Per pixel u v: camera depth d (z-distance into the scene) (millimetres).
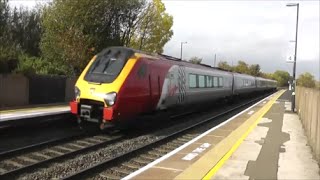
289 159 11508
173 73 20531
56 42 32312
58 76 32094
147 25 41344
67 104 30312
